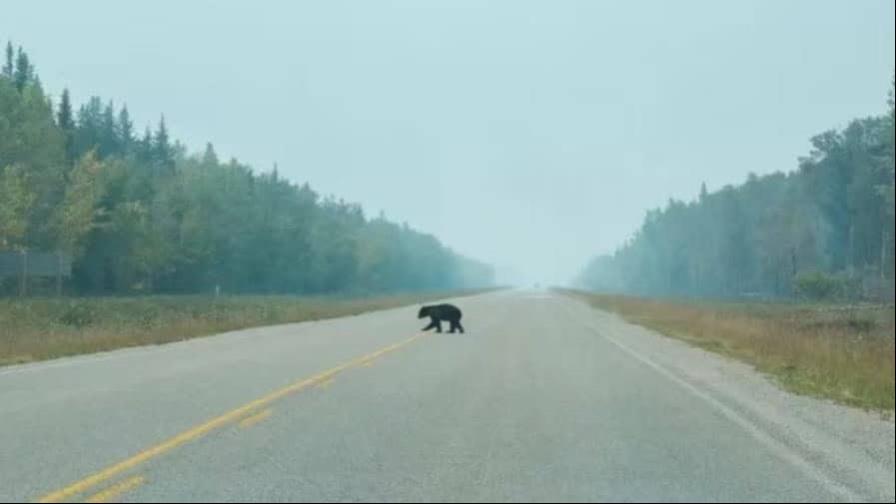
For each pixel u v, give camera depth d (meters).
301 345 35.44
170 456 12.41
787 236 114.12
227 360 28.14
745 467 12.07
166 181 96.88
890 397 20.20
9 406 17.28
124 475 11.19
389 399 18.73
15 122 67.06
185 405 17.52
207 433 14.29
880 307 63.28
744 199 141.12
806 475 11.64
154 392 19.59
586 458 12.51
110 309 53.91
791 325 46.53
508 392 20.25
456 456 12.57
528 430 14.91
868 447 13.93
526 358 29.80
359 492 10.34
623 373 25.27
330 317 65.12
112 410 16.78
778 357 30.48
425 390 20.42
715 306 78.12
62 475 11.17
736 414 17.27
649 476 11.36
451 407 17.62
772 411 17.92
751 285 139.12
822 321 49.78
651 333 46.47
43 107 68.81
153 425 15.05
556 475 11.36
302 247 130.12
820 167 111.88
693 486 10.83
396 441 13.73
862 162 103.25
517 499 10.03
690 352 34.03
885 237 91.56
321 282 145.75
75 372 24.14
